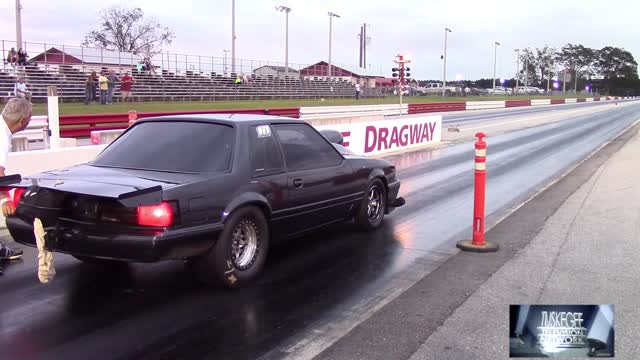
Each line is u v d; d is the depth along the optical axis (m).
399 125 16.89
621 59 161.62
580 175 11.58
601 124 32.56
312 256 5.82
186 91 36.66
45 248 4.38
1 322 4.04
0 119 4.81
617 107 69.06
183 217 4.31
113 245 4.19
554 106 66.88
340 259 5.71
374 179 6.79
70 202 4.36
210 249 4.60
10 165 7.26
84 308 4.34
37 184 4.42
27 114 4.92
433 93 85.56
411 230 6.98
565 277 4.96
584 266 5.27
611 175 10.99
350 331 3.92
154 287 4.84
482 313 4.20
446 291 4.70
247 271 4.92
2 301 4.46
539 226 6.96
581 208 7.92
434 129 19.36
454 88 102.00
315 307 4.39
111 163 5.02
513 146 18.81
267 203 5.03
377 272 5.28
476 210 6.01
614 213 7.50
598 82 165.38
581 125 31.27
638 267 5.21
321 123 19.39
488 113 44.41
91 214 4.29
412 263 5.56
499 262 5.50
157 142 5.13
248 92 42.25
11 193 6.29
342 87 55.69
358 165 6.50
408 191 9.85
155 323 4.06
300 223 5.60
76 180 4.46
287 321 4.12
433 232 6.88
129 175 4.62
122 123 19.06
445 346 3.66
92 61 35.59
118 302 4.48
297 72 64.25
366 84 68.69
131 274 5.18
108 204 4.24
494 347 3.63
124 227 4.20
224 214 4.61
